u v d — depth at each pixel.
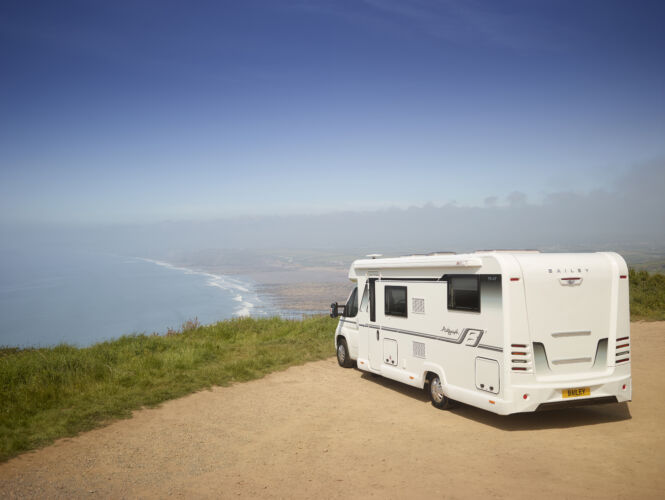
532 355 6.15
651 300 18.00
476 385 6.64
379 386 9.19
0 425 6.70
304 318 17.56
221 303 109.38
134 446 6.13
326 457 5.65
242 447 6.06
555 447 5.75
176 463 5.55
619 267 6.59
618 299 6.56
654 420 6.74
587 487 4.59
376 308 9.13
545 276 6.26
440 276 7.38
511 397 6.07
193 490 4.80
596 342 6.46
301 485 4.86
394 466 5.30
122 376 9.38
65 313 125.19
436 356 7.47
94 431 6.74
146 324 90.12
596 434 6.21
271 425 6.95
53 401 7.89
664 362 10.36
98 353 11.21
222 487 4.86
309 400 8.27
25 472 5.31
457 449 5.77
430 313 7.62
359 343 9.70
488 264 6.41
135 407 7.86
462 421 6.92
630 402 7.67
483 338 6.51
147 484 4.96
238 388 9.12
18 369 9.27
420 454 5.64
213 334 14.93
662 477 4.80
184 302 127.81
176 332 15.41
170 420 7.24
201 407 7.92
